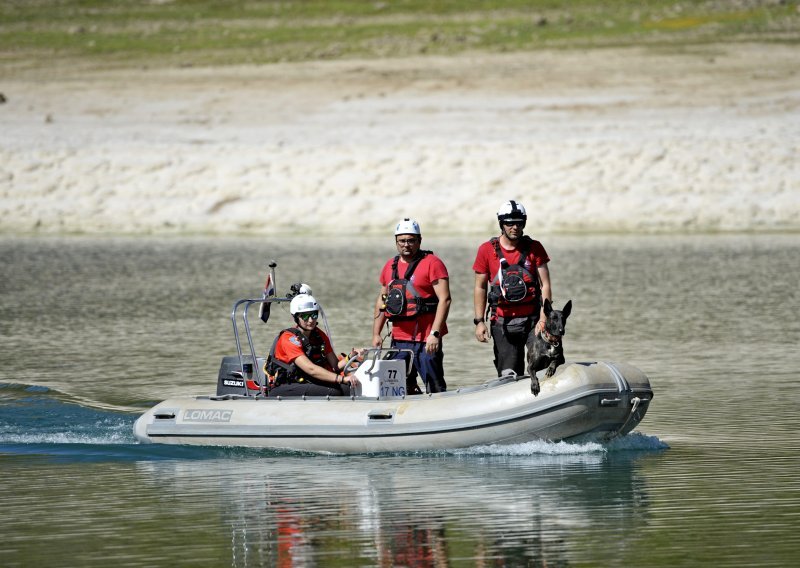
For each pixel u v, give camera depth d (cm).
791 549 2811
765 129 14200
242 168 13450
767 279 8700
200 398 4144
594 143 13488
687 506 3194
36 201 13138
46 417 4609
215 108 16488
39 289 8669
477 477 3544
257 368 4153
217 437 3991
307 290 4066
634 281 8688
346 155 13550
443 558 2783
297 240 11800
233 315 4169
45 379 5391
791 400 4725
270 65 19350
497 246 3931
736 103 15712
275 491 3441
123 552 2873
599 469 3622
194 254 10769
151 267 9888
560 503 3247
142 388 5169
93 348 6253
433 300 3991
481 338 3978
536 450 3819
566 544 2873
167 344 6369
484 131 14525
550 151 13312
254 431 3950
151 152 13988
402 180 12988
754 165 12900
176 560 2808
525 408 3728
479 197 12588
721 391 4934
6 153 14050
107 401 4912
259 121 15600
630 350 5991
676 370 5444
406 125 15012
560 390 3716
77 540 2978
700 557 2762
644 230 11931
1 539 2995
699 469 3609
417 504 3256
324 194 12888
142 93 17575
